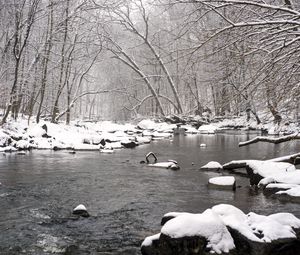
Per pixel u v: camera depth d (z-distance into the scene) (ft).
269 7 30.32
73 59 115.44
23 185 41.50
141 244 23.25
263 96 32.83
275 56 30.32
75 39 113.70
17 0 83.82
